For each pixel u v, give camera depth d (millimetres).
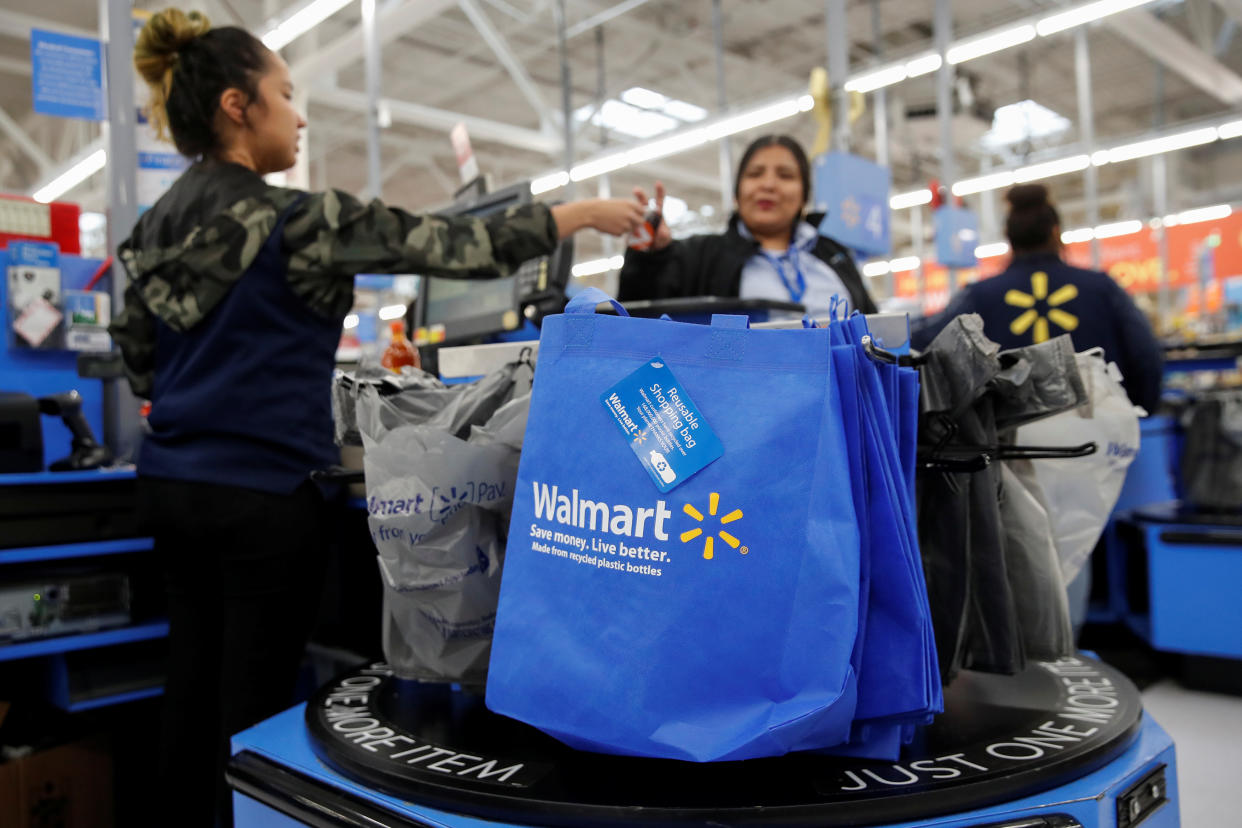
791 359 748
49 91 2238
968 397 859
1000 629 902
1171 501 3363
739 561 725
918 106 9117
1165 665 3059
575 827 739
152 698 2008
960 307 2770
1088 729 875
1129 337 2568
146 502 1422
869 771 781
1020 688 1024
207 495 1335
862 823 718
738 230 2334
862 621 739
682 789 761
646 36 9250
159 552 1472
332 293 1430
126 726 1976
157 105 1566
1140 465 3219
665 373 773
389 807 817
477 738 915
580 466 793
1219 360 4109
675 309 1422
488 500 945
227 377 1354
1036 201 2672
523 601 812
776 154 2277
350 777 874
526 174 13555
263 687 1375
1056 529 1096
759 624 716
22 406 1693
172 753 1450
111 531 1751
